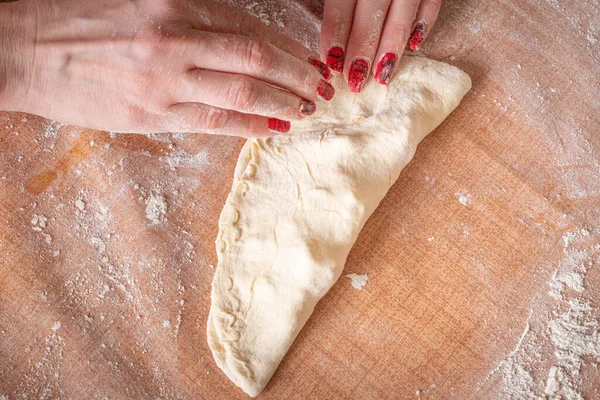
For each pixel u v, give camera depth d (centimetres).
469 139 52
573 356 47
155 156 53
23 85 44
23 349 50
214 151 53
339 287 50
